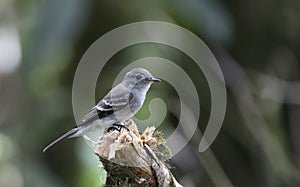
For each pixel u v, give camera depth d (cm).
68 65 1248
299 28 1353
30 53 993
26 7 1120
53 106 1205
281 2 1325
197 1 1059
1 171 1159
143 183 670
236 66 1298
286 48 1362
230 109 1320
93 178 1052
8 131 1204
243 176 1328
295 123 1348
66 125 1196
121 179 678
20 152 1173
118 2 1211
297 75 1363
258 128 1263
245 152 1332
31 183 1108
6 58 1276
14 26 1252
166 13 1202
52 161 1185
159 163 674
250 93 1297
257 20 1330
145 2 1196
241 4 1312
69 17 977
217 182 1208
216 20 1070
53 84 1245
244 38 1338
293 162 1341
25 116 1212
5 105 1237
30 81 1158
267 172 1297
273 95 1300
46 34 977
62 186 1129
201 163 1237
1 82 1243
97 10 1213
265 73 1361
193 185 1202
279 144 1308
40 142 1183
